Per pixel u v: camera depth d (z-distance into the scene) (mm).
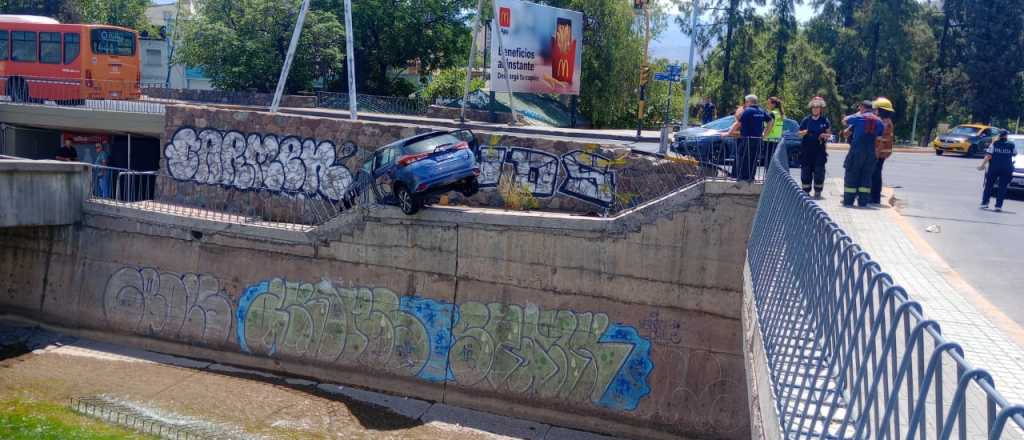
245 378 18750
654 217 15992
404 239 17984
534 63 37062
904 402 4250
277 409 17062
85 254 21359
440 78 43344
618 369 16281
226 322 19688
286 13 41531
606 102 46406
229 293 19703
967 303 8570
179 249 20281
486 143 19344
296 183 21219
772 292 7480
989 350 6973
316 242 18828
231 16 42250
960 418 2691
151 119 25953
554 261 16766
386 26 44438
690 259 15773
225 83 41812
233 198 21938
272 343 19188
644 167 17891
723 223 15500
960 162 30328
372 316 18281
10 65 30297
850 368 4277
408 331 17938
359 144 20531
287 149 21328
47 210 20750
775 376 5852
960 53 55281
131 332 20656
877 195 15977
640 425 16078
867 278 4172
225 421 16359
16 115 27984
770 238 8836
